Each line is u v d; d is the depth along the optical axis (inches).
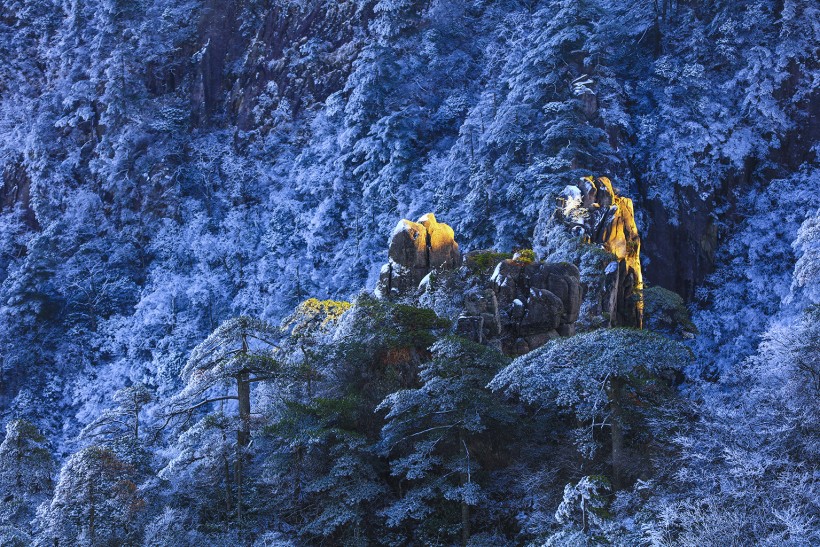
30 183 4507.9
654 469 1130.0
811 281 1678.2
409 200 3134.8
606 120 2689.5
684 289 2618.1
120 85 4335.6
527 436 1358.3
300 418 1386.6
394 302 1633.9
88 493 1362.0
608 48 2832.2
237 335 1488.7
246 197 3993.6
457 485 1301.7
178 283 3567.9
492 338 1494.8
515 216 2471.7
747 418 1079.6
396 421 1325.0
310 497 1406.3
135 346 3440.0
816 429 1018.7
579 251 1718.8
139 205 4133.9
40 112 4682.6
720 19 2974.9
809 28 2861.7
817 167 2733.8
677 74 2869.1
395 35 3836.1
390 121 3289.9
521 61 2925.7
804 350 1090.7
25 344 3592.5
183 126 4298.7
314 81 4269.2
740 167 2723.9
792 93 2824.8
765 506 939.3
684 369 2313.0
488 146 2822.3
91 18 4933.6
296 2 4485.7
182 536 1320.1
